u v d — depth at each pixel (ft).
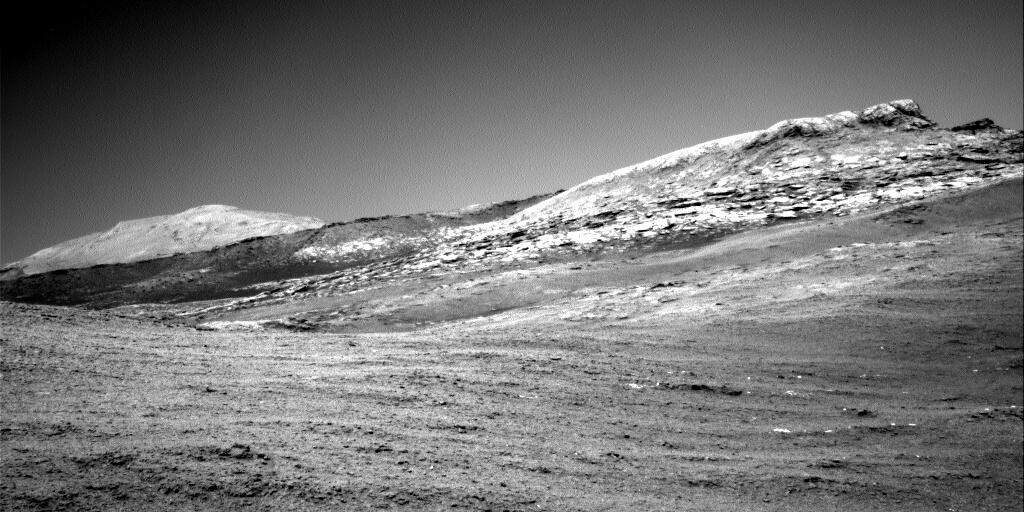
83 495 26.30
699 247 180.34
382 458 33.94
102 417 36.01
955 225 154.92
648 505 32.14
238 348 60.18
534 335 76.23
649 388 55.47
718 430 46.88
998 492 40.06
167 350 56.03
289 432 36.35
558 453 38.37
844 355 72.18
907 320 83.25
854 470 41.14
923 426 50.85
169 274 372.38
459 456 35.68
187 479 28.55
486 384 51.80
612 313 107.14
